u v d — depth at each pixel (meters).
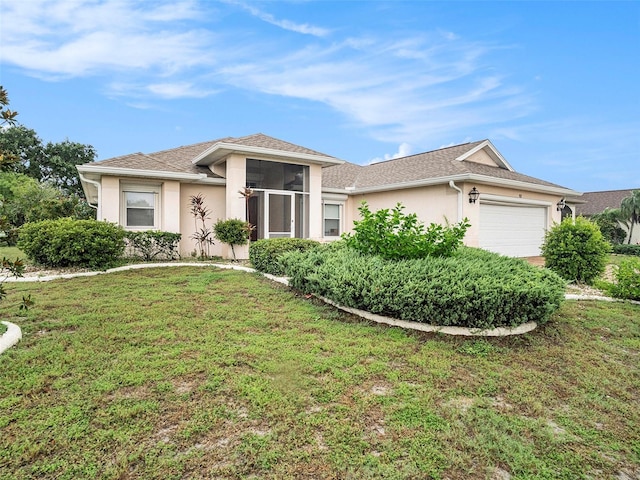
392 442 2.84
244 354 4.39
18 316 5.62
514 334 5.43
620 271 8.45
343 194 17.23
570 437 3.04
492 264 6.50
